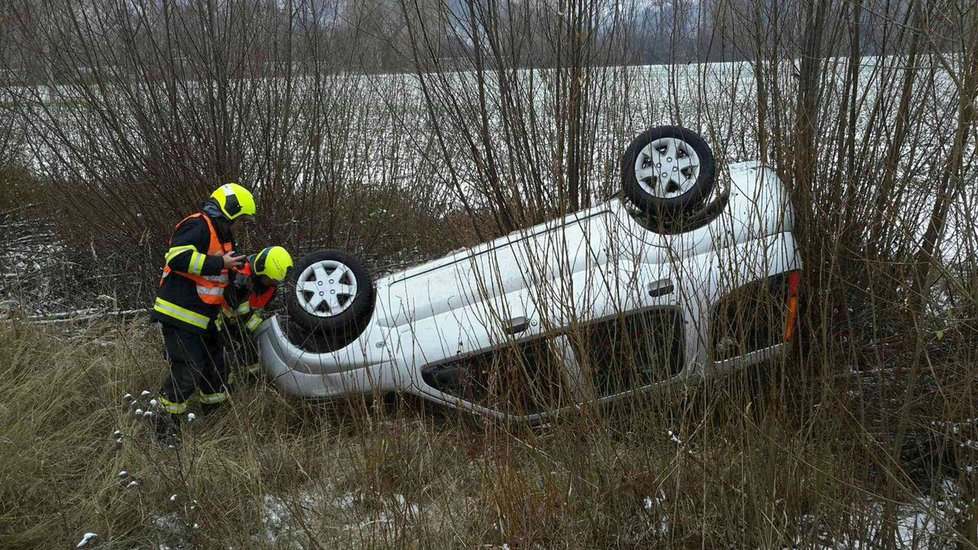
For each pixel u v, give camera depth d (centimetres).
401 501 357
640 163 412
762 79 404
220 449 416
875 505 299
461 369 404
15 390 443
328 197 638
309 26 616
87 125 591
